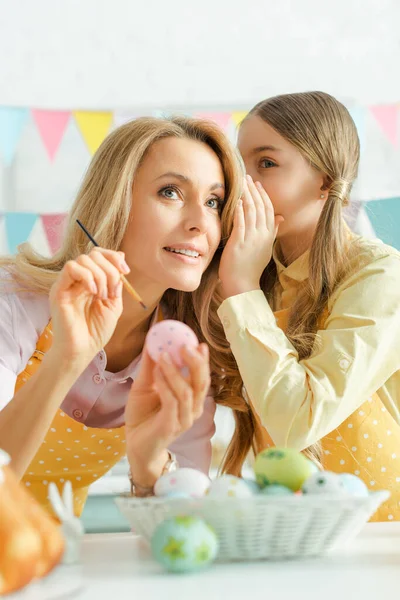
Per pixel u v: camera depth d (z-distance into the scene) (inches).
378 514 54.0
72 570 27.1
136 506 29.9
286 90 122.0
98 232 52.6
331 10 121.8
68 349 38.7
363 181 117.6
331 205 56.9
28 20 119.9
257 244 54.7
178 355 35.8
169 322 36.2
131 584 26.9
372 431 54.3
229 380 57.9
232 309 52.1
